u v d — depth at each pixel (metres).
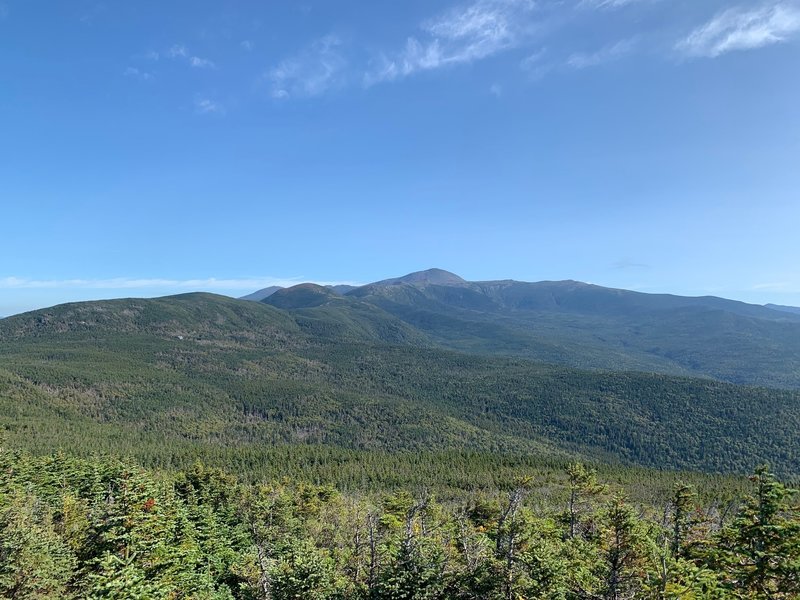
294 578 37.34
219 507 69.81
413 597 31.98
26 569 30.62
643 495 106.19
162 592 28.98
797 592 20.14
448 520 63.16
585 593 31.05
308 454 155.50
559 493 105.94
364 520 61.28
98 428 173.25
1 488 47.88
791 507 21.36
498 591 32.66
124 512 33.28
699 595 22.09
